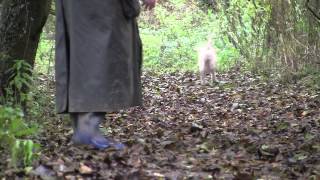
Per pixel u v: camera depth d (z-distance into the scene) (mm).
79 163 4477
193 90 10281
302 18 9484
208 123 6695
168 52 16031
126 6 4938
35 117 6008
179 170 4535
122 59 4945
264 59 10875
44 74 9180
